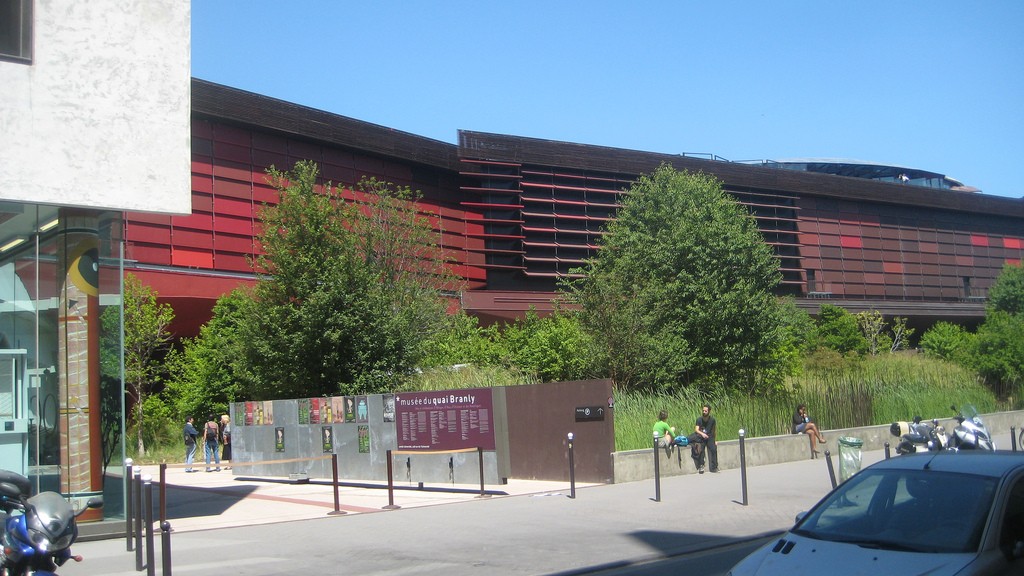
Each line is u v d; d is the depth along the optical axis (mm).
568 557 10438
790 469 20172
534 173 55375
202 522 14305
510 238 53969
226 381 33750
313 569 9984
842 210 72438
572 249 55812
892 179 102562
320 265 25469
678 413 21250
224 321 34969
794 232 67375
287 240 25562
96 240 13242
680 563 10203
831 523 6512
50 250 13125
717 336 29359
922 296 76625
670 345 27109
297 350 24750
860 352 51031
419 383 24797
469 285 52469
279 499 17531
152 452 34000
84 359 12961
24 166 12383
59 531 6871
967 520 5934
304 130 45156
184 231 40219
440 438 18844
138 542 10312
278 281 25516
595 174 58312
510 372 25312
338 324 24938
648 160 60000
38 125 12539
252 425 23719
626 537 11734
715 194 35781
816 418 25344
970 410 16328
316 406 21719
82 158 12836
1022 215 85875
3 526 7227
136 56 13438
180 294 39250
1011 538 5789
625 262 31078
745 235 31422
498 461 17844
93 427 12930
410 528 12945
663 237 31734
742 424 22141
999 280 58031
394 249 29016
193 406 34406
